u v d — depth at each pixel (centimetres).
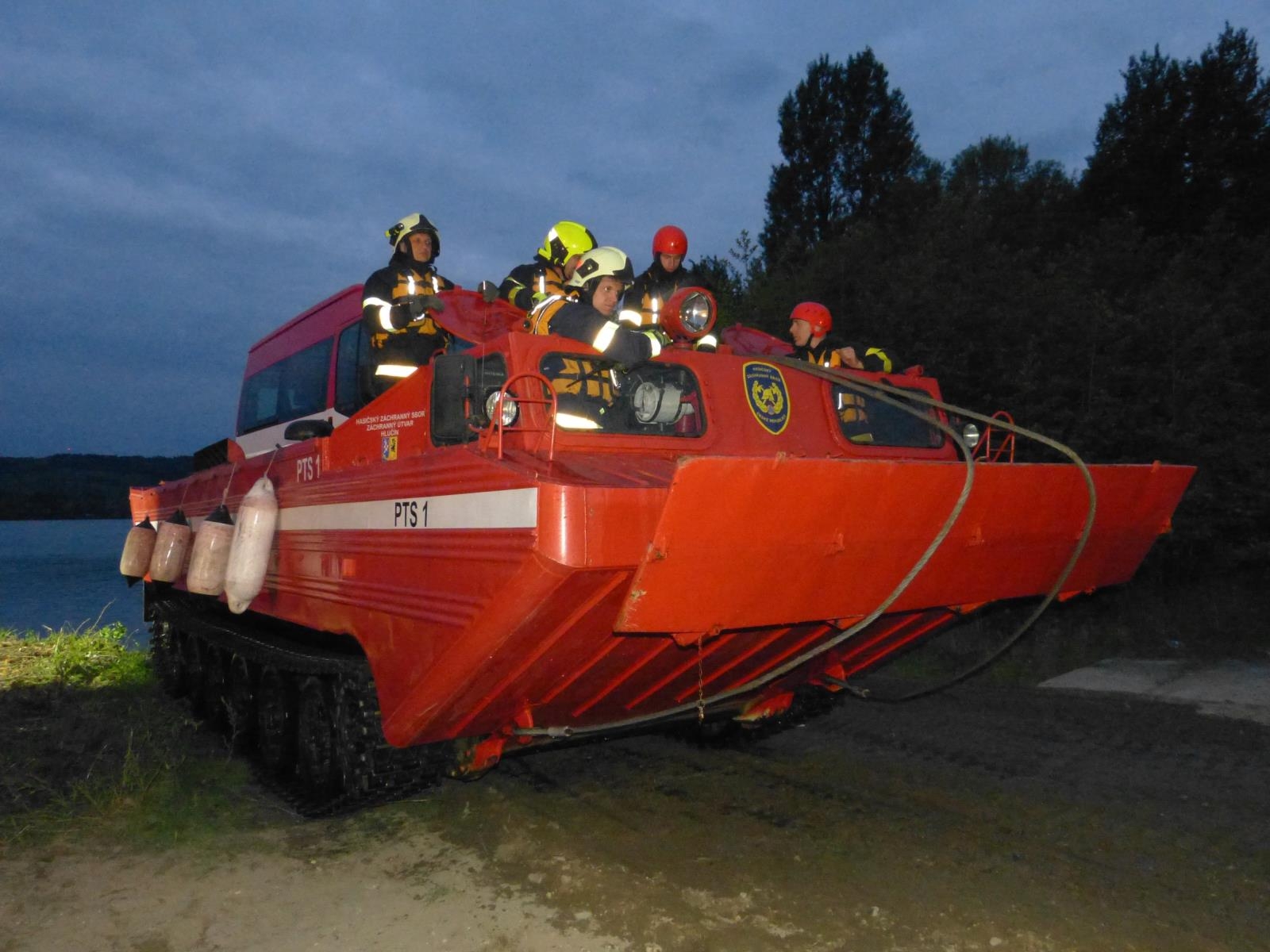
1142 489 448
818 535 342
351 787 458
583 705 431
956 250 1319
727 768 559
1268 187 1697
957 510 354
